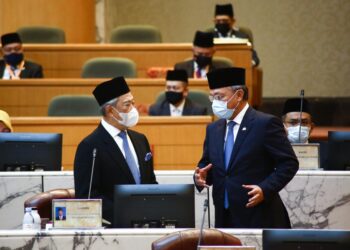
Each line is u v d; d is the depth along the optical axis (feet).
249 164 50.62
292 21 134.21
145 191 47.70
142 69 103.45
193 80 91.04
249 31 111.65
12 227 60.59
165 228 46.88
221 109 51.08
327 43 134.00
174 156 76.38
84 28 118.73
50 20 116.57
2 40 96.78
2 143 60.95
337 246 38.96
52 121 77.25
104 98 52.75
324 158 65.10
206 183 52.60
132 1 136.56
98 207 47.34
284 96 133.59
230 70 50.98
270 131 50.65
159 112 84.38
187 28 135.64
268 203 50.14
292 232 39.27
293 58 133.90
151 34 110.11
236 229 45.91
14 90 92.73
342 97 127.03
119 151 52.65
